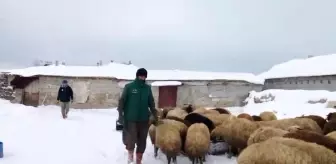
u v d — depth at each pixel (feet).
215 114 36.60
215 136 28.96
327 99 68.03
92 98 89.51
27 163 23.29
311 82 94.58
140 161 23.13
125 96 22.85
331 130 28.89
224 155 28.40
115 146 29.78
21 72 92.58
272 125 29.55
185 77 97.04
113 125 45.98
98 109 86.74
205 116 33.47
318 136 19.11
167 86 94.27
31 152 26.63
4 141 30.66
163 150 24.32
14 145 28.99
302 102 73.31
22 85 90.89
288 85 104.42
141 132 23.06
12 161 23.59
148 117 23.16
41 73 88.84
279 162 16.78
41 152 26.78
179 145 24.27
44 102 87.97
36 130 37.88
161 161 25.54
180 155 27.20
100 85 90.27
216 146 28.45
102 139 33.63
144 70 23.03
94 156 25.99
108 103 90.43
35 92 89.76
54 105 87.40
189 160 26.14
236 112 84.38
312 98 71.72
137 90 22.76
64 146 29.48
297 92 78.28
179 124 26.94
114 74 93.97
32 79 90.02
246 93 98.99
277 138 18.47
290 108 71.05
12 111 56.70
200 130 25.03
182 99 95.30
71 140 32.55
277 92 84.23
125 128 23.16
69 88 54.44
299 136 19.45
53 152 26.99
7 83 95.71
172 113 39.60
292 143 17.42
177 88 95.20
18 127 39.65
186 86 95.61
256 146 18.03
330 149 17.67
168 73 101.91
